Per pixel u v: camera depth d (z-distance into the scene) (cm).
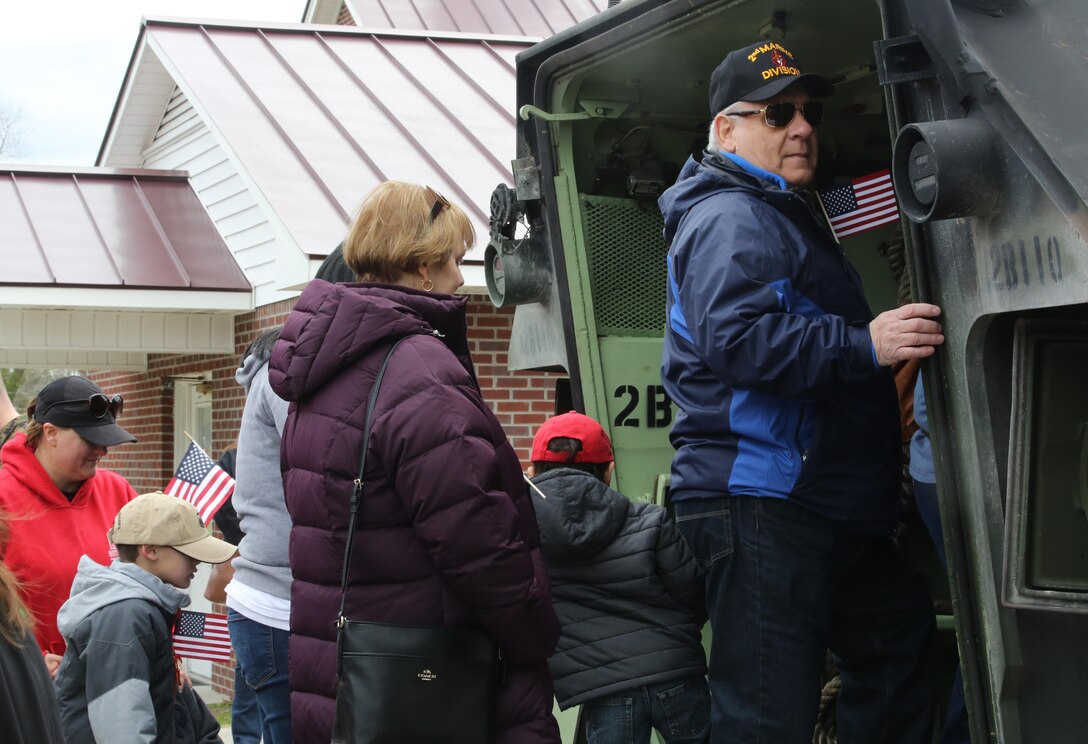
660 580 323
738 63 288
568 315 387
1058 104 201
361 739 238
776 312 261
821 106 290
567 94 384
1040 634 225
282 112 970
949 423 232
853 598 304
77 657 330
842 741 314
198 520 356
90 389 416
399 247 266
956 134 206
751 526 276
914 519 377
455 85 1076
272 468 364
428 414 239
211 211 1023
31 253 930
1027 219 204
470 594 237
